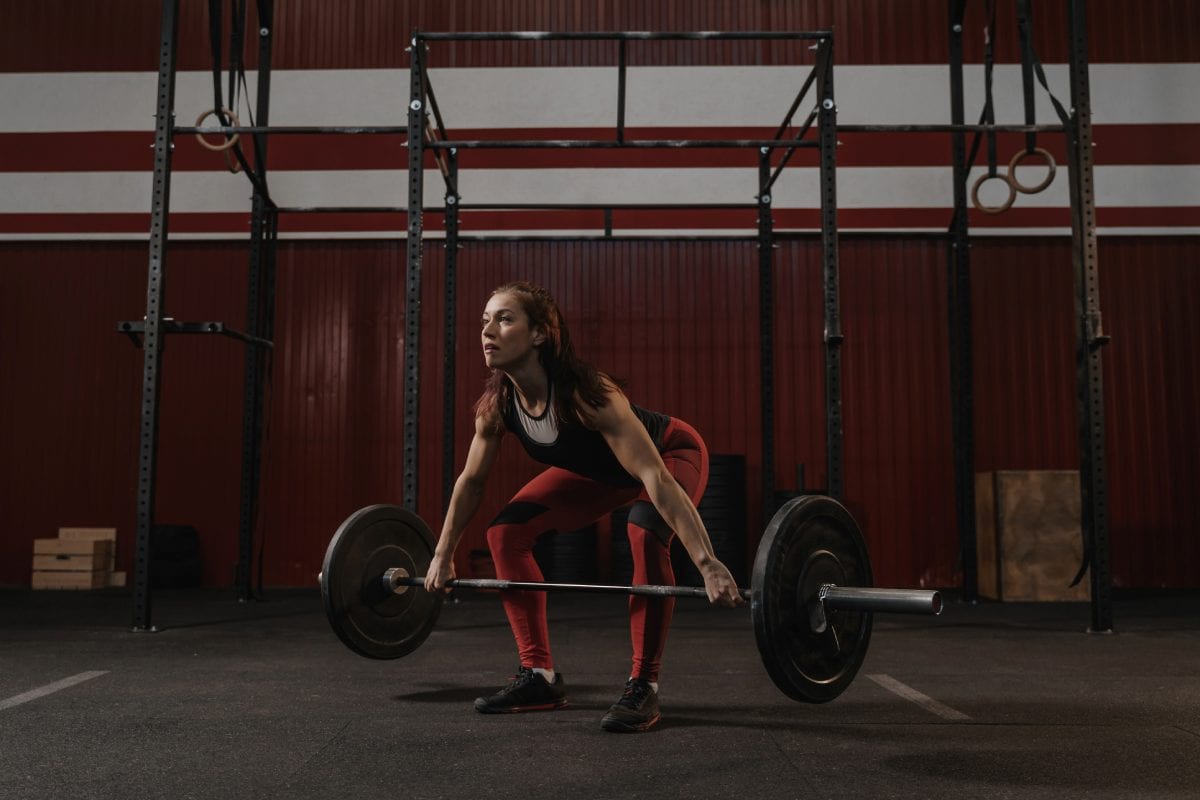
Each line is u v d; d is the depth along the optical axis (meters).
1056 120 6.33
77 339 6.38
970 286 6.16
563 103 6.47
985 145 6.32
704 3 6.54
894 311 6.32
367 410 6.33
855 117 6.39
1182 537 6.10
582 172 6.42
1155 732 2.07
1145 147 6.31
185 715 2.25
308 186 6.40
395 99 6.46
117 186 6.43
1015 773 1.72
